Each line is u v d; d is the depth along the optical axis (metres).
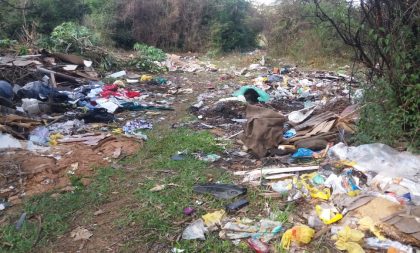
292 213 3.90
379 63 5.32
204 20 22.95
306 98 9.30
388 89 5.08
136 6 21.66
